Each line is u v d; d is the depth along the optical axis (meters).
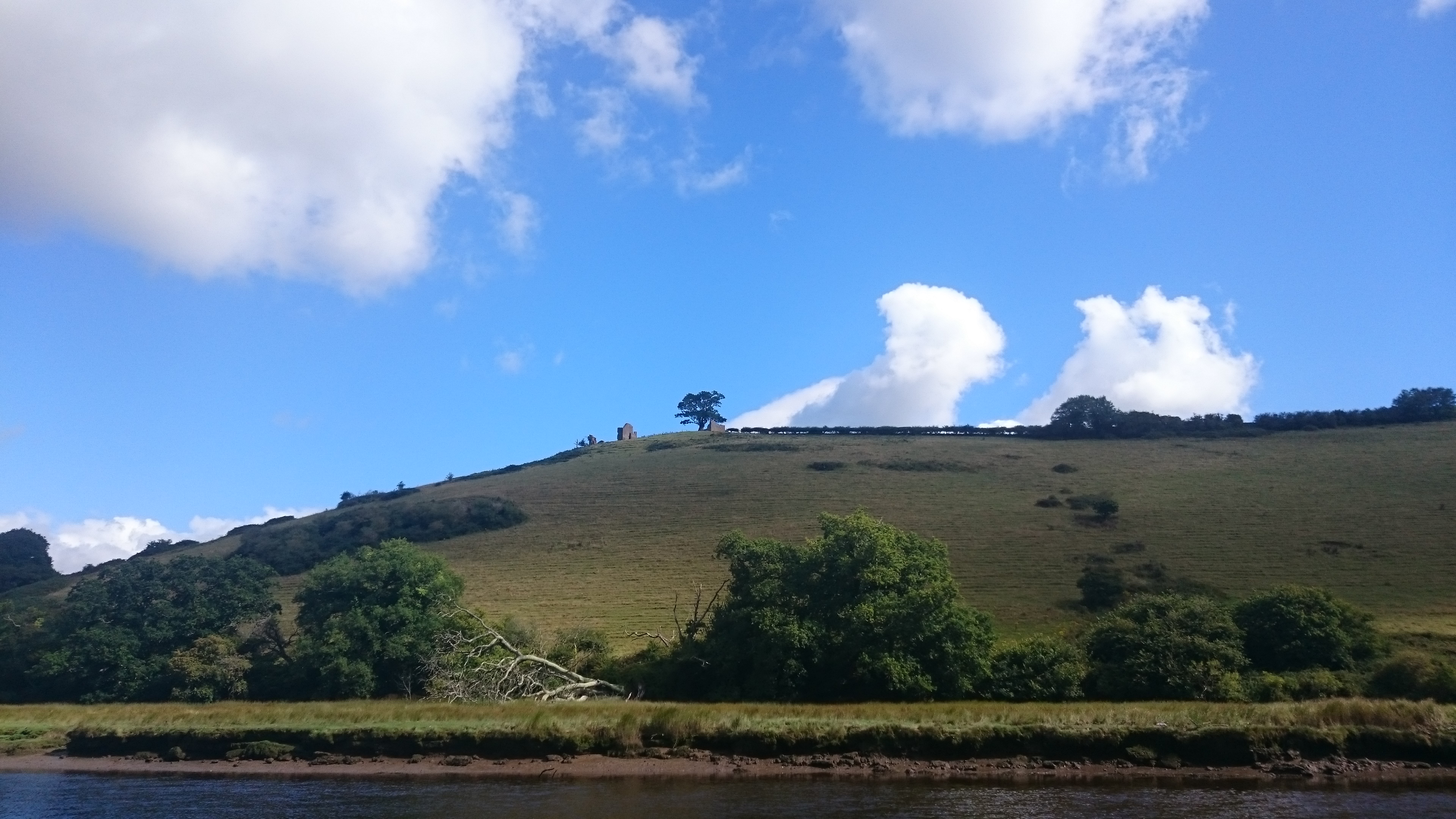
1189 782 27.19
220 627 58.75
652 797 26.09
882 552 47.00
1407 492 90.62
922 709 34.53
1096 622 48.78
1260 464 108.06
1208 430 128.62
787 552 49.44
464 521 109.69
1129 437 129.88
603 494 119.88
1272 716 30.62
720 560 89.38
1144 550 82.44
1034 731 30.22
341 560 57.22
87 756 36.06
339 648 51.12
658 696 46.69
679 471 128.12
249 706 40.75
